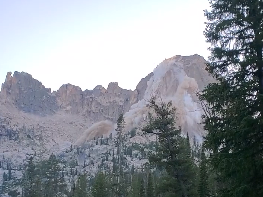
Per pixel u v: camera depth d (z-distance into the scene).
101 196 72.25
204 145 16.45
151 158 34.91
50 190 102.75
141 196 65.31
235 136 14.74
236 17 15.23
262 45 14.95
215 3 16.06
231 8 15.57
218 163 15.15
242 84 15.23
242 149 15.02
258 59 14.77
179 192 34.78
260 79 15.39
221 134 15.11
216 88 15.76
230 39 15.79
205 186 42.66
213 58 16.12
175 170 34.44
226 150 15.71
